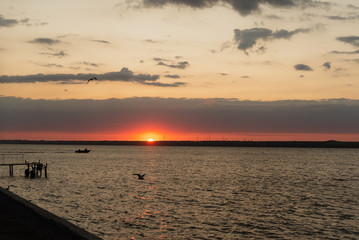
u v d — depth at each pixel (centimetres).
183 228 3022
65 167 10262
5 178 6975
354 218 3491
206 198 4619
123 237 2728
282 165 12500
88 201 4256
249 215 3572
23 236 1402
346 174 8881
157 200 4406
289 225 3186
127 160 15088
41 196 4634
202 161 14850
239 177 7744
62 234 1433
